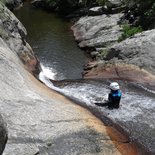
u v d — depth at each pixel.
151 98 17.36
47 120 13.12
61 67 27.44
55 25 40.44
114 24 34.22
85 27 36.50
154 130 14.51
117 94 15.73
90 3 44.19
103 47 30.61
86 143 12.59
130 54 22.47
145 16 30.59
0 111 12.30
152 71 20.45
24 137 11.73
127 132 14.22
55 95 16.64
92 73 23.70
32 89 15.52
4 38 20.36
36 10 48.16
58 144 12.12
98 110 15.73
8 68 15.79
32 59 22.39
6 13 22.27
